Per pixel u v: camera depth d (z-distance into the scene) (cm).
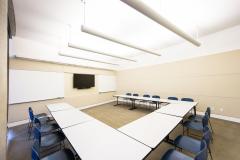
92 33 265
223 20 322
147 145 140
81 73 611
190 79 480
